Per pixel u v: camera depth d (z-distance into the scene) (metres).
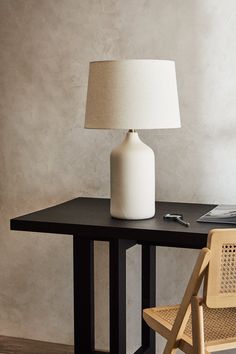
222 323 2.43
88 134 3.32
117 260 2.57
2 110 3.48
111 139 3.28
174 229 2.47
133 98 2.52
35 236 3.50
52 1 3.32
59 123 3.38
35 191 3.47
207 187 3.14
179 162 3.17
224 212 2.75
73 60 3.31
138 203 2.66
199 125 3.12
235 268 2.06
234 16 3.01
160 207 3.01
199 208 2.98
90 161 3.34
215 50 3.05
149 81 2.52
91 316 2.78
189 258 3.21
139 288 3.32
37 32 3.36
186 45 3.10
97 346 3.43
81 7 3.27
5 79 3.46
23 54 3.40
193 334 2.13
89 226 2.55
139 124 2.52
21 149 3.47
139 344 3.35
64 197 3.41
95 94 2.58
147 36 3.16
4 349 3.43
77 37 3.29
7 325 3.60
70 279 3.44
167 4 3.11
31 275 3.53
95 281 3.40
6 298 3.60
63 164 3.39
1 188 3.54
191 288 2.11
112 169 2.69
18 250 3.54
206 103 3.10
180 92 3.13
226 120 3.07
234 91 3.04
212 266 2.04
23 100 3.44
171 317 2.47
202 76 3.09
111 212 2.72
